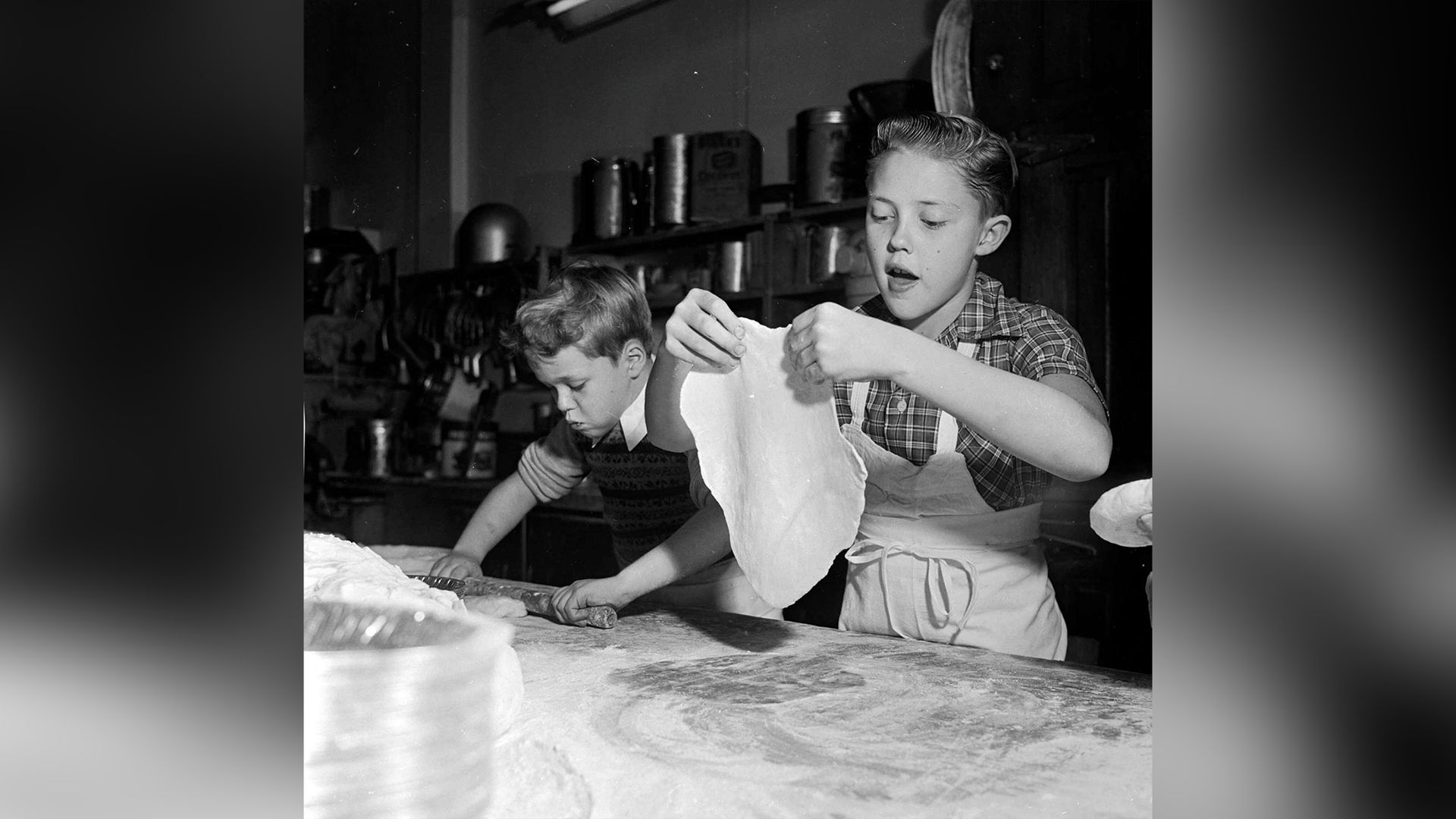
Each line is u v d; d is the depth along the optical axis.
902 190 1.16
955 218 1.15
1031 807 0.52
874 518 1.26
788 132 2.81
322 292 3.74
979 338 1.23
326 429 3.71
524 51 3.60
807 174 2.36
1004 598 1.20
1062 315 1.95
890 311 1.23
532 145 3.57
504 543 2.79
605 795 0.53
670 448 1.03
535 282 3.10
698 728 0.64
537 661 0.82
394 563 1.54
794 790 0.54
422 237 3.88
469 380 3.33
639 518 1.56
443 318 3.57
